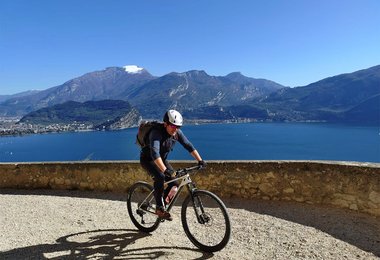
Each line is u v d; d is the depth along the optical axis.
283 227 5.64
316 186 6.77
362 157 94.31
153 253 4.64
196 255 4.59
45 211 6.75
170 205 5.03
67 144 158.00
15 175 9.28
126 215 6.43
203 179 7.79
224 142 145.00
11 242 5.04
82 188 8.80
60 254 4.58
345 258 4.51
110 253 4.63
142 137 5.04
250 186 7.41
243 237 5.23
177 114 4.83
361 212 6.14
